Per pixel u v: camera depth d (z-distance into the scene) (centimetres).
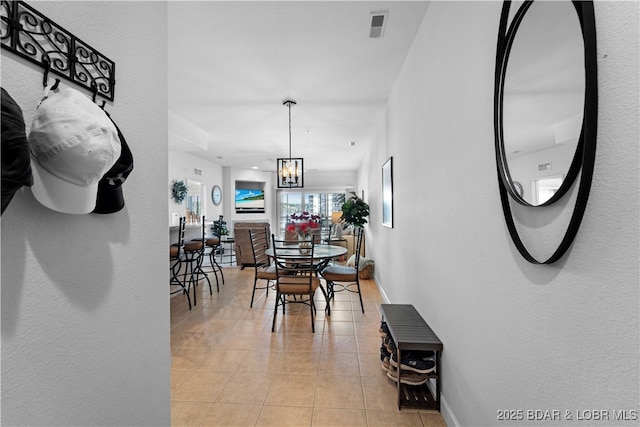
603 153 68
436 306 193
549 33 84
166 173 112
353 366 238
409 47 253
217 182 875
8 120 51
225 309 382
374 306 394
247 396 200
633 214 61
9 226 60
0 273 58
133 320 95
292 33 232
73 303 73
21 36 62
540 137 87
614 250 65
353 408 188
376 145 485
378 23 220
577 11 73
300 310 379
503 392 113
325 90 342
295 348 270
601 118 68
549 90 84
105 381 83
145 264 100
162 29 112
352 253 751
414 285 250
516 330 104
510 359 108
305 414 183
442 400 181
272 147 648
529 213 95
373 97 364
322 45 248
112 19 88
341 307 391
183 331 311
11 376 60
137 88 98
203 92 345
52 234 68
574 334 78
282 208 1040
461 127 150
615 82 65
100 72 83
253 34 233
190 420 178
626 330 63
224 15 210
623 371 64
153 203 105
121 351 89
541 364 91
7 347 59
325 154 720
